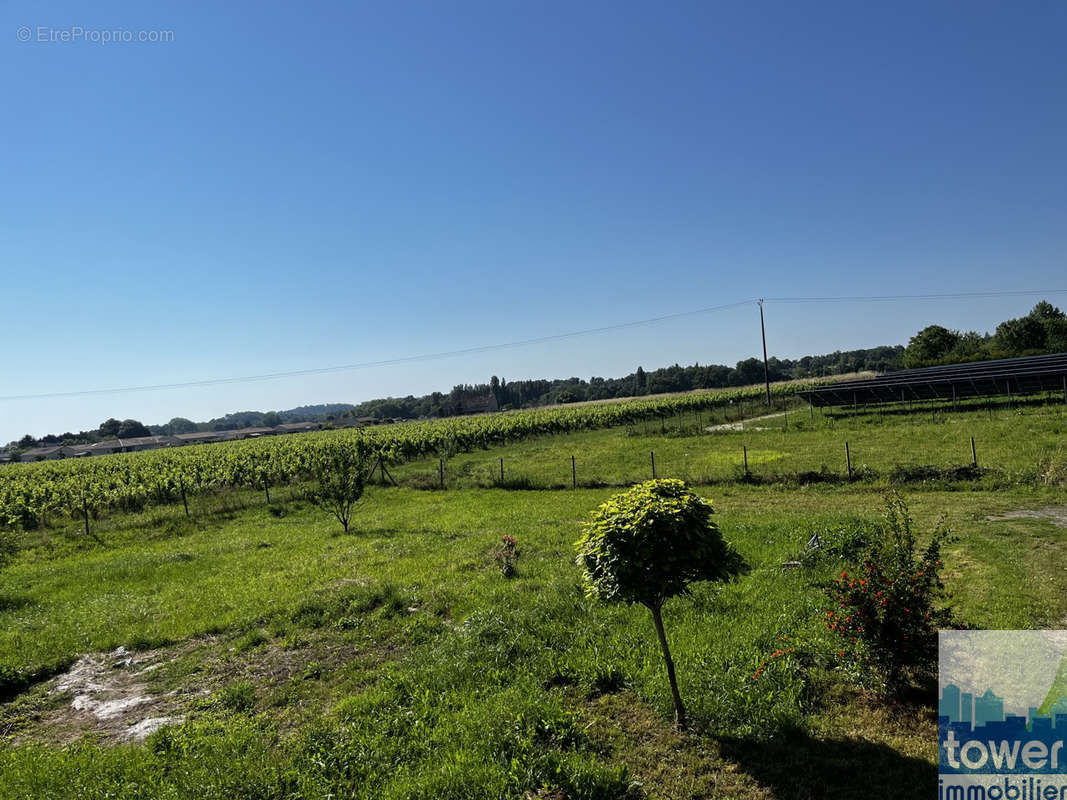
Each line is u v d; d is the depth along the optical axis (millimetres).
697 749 5266
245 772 5230
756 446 27797
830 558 9969
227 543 16719
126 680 8031
